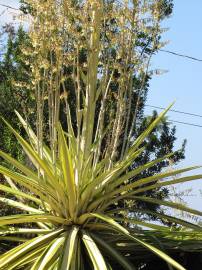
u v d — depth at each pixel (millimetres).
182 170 8172
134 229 8203
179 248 8039
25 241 8352
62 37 8445
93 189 8133
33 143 9055
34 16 8516
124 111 8695
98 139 8531
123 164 8172
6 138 13172
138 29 8680
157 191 12266
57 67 8445
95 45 8555
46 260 7098
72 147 8617
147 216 10656
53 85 8766
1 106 13828
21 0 9977
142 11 8664
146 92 12812
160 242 7805
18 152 12539
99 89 8656
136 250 8211
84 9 8430
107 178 8227
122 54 8656
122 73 8656
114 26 8812
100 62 8711
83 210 8141
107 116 11008
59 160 8703
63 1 8367
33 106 12547
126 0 8641
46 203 8477
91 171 8375
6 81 14070
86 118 8508
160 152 14133
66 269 7062
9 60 14797
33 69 8547
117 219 8234
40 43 8453
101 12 8500
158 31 8727
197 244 8094
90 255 7438
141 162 14055
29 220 7965
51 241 7848
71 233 7867
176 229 8836
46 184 8188
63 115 12930
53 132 8438
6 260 7418
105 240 8180
